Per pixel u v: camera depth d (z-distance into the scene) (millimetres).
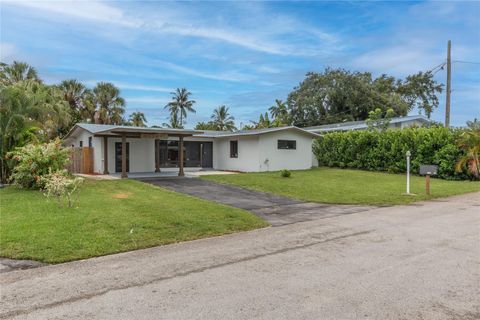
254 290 4105
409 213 9484
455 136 18859
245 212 9266
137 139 21859
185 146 24406
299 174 20203
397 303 3742
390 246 6055
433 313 3512
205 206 9859
